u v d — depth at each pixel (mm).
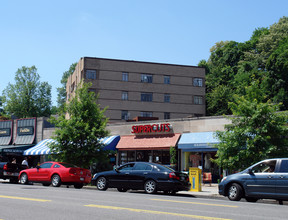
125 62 57844
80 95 26891
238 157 18312
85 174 20969
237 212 9820
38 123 39875
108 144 30344
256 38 74312
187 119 28375
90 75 55500
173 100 59438
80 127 25750
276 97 51406
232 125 19797
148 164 17703
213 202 12953
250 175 14180
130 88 57469
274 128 18344
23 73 74375
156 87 58938
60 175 20391
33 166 38875
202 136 26906
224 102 60781
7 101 72812
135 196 14492
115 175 18297
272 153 17969
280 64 51562
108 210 9352
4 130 42406
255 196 13859
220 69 71688
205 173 24766
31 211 8891
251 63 65500
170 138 28703
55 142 26578
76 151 25250
